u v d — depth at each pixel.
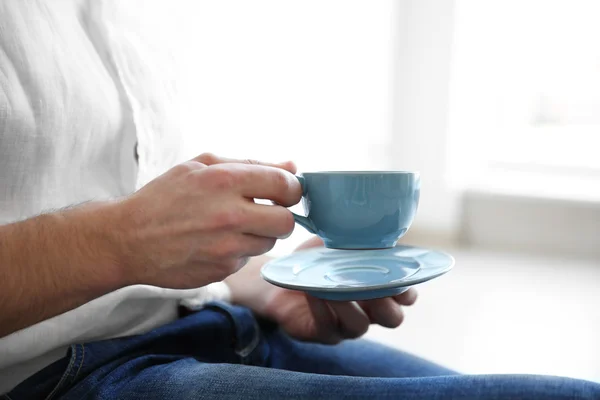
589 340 1.47
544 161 2.90
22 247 0.44
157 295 0.60
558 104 2.81
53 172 0.55
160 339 0.58
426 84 2.84
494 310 1.78
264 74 1.92
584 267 2.36
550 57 2.75
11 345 0.48
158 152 0.67
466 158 2.93
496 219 2.84
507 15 2.77
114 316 0.57
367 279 0.52
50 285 0.44
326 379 0.45
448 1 2.74
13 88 0.50
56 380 0.50
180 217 0.44
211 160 0.51
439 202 2.90
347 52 2.54
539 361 1.34
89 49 0.61
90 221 0.46
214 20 1.54
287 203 0.48
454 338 1.53
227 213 0.44
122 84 0.62
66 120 0.54
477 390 0.38
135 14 0.71
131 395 0.48
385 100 2.89
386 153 2.95
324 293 0.50
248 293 0.78
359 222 0.55
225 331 0.64
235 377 0.48
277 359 0.72
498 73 2.87
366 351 0.75
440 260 0.55
